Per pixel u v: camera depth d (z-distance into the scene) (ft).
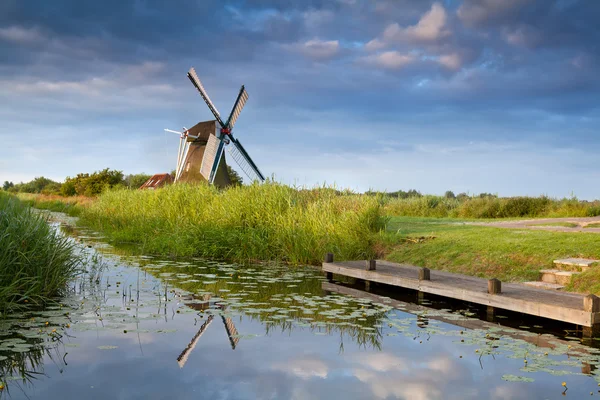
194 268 37.29
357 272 30.81
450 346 18.26
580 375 15.28
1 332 19.07
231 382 14.44
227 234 44.24
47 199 149.38
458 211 77.56
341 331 20.20
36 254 25.53
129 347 17.62
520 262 29.32
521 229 40.14
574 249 29.14
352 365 16.11
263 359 16.58
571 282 25.17
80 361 16.06
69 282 29.50
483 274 29.32
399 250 36.94
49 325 20.26
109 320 21.33
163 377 14.73
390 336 19.58
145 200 64.49
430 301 26.66
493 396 13.67
